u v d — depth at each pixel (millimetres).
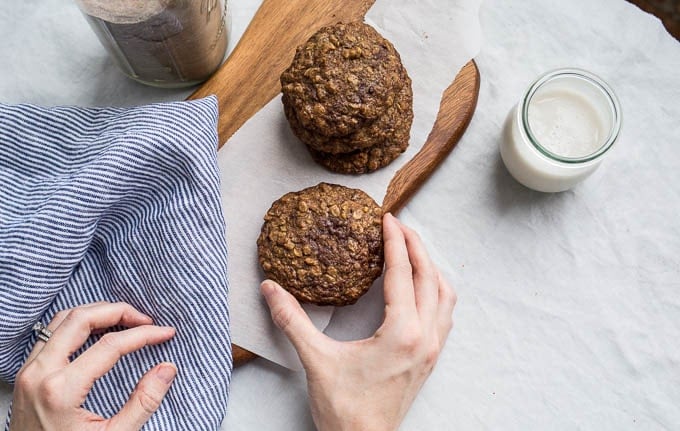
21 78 610
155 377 527
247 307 574
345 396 541
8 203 543
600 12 613
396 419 552
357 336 582
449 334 598
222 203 580
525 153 562
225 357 542
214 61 588
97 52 612
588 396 596
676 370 595
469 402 594
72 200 525
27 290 525
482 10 615
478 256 601
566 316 599
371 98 539
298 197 564
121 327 552
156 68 572
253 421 585
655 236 603
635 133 610
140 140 533
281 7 594
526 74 611
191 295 540
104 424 515
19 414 511
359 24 558
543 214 603
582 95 569
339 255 551
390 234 554
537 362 597
